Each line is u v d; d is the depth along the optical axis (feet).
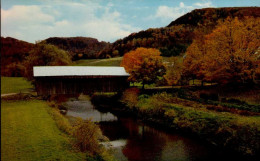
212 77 111.14
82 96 184.75
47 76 129.49
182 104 103.55
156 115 102.73
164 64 137.39
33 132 67.97
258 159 56.85
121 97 140.15
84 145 57.98
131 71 134.92
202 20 638.94
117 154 64.34
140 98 123.95
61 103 146.20
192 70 134.51
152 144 72.74
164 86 159.22
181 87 137.59
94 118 107.34
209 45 115.85
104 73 141.90
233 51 106.01
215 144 69.51
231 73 106.83
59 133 69.41
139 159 61.16
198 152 65.16
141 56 135.95
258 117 73.10
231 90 111.55
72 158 51.62
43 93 131.03
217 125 73.92
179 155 63.46
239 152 61.62
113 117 110.11
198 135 77.61
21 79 216.95
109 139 77.97
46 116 89.25
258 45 99.76
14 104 112.47
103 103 149.07
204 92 116.06
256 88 103.81
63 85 134.00
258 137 60.29
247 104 88.43
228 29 107.96
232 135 66.13
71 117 104.73
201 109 92.02
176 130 86.69
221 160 59.26
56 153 53.47
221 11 642.22
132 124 97.55
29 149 54.60
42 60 170.91
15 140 59.98
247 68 101.60
